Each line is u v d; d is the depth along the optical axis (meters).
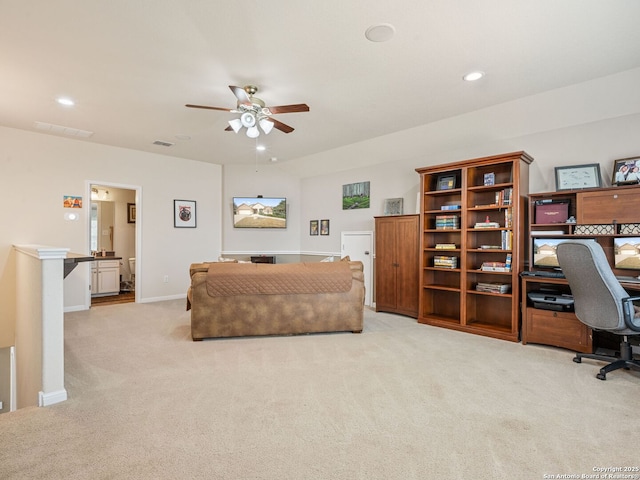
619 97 3.25
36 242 4.80
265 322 3.74
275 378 2.67
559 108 3.59
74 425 1.99
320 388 2.49
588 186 3.50
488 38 2.51
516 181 3.67
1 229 4.54
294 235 7.08
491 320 4.21
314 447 1.79
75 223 5.12
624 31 2.41
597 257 2.62
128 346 3.46
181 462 1.66
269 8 2.18
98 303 5.86
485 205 4.25
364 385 2.54
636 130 3.32
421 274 4.51
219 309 3.65
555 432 1.93
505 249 3.79
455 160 4.73
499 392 2.43
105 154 5.41
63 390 2.31
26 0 2.08
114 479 1.54
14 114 4.06
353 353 3.26
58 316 2.31
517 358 3.13
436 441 1.84
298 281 3.74
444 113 4.02
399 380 2.63
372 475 1.58
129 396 2.36
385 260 5.04
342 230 6.23
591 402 2.29
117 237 7.49
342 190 6.25
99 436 1.88
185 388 2.49
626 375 2.75
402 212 5.32
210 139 5.12
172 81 3.20
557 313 3.36
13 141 4.62
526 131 4.01
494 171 4.25
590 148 3.59
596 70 2.99
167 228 6.13
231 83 3.24
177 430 1.94
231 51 2.69
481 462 1.67
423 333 3.97
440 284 4.66
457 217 4.27
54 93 3.46
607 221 3.22
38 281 2.43
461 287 4.12
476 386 2.53
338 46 2.62
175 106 3.80
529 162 3.92
